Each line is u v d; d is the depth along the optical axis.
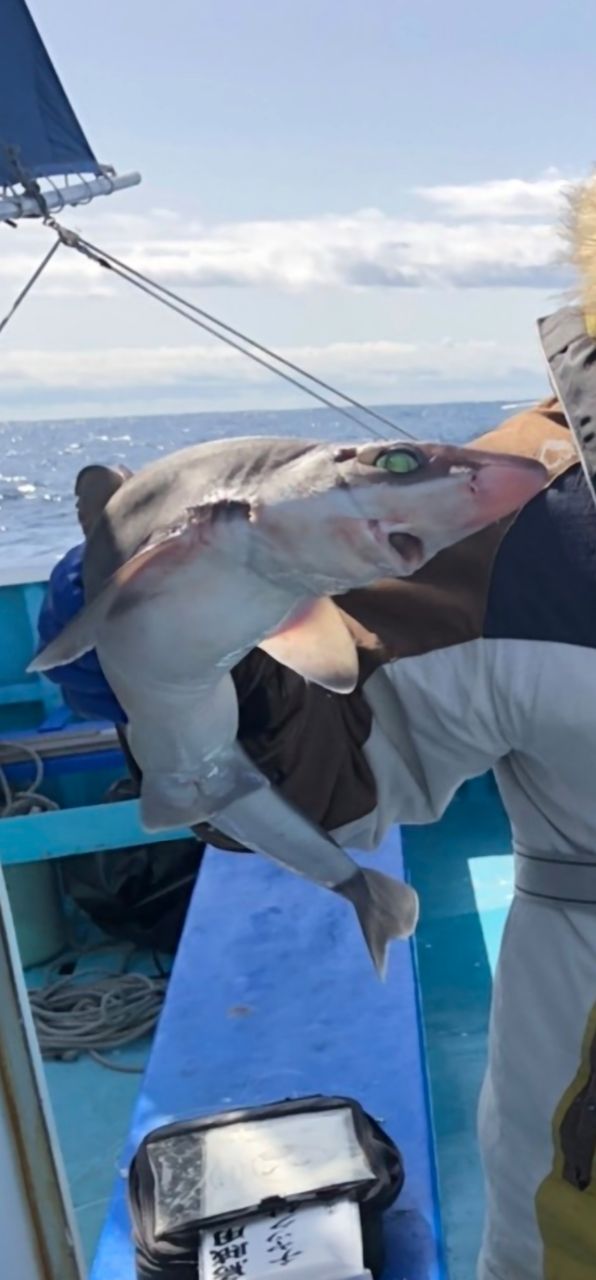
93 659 1.11
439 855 3.48
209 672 0.91
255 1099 1.99
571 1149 1.24
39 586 3.90
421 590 1.14
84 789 3.60
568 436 1.15
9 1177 1.03
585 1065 1.22
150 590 0.86
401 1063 2.05
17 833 3.16
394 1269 1.60
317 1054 2.10
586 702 1.09
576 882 1.22
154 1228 1.51
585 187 1.11
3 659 3.93
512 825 1.32
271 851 1.11
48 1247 1.08
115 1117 2.66
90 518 0.98
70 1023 2.98
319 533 0.82
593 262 1.09
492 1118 1.35
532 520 1.10
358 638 1.16
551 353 1.13
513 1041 1.29
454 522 0.83
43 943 3.33
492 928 3.06
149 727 0.96
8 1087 1.03
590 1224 1.22
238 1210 1.51
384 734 1.22
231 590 0.85
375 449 0.83
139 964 3.31
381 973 1.17
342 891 1.15
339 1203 1.53
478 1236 2.10
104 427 17.67
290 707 1.14
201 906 2.67
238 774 1.04
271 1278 1.43
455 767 1.23
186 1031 2.20
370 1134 1.68
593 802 1.17
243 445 0.88
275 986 2.32
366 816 1.24
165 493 0.90
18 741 3.54
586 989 1.21
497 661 1.12
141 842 3.18
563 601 1.09
